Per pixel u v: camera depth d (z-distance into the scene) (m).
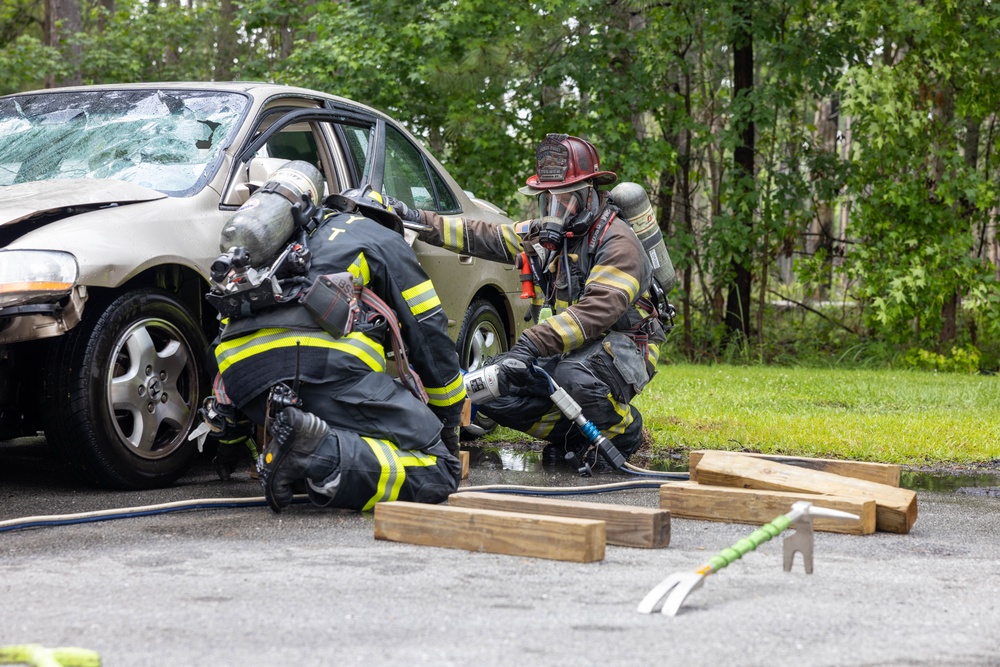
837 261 15.84
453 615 2.70
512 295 7.04
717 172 16.22
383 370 4.32
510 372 5.14
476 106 13.90
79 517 3.97
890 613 2.80
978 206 14.20
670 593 2.82
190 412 4.88
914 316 14.47
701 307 15.56
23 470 5.38
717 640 2.51
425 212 5.77
